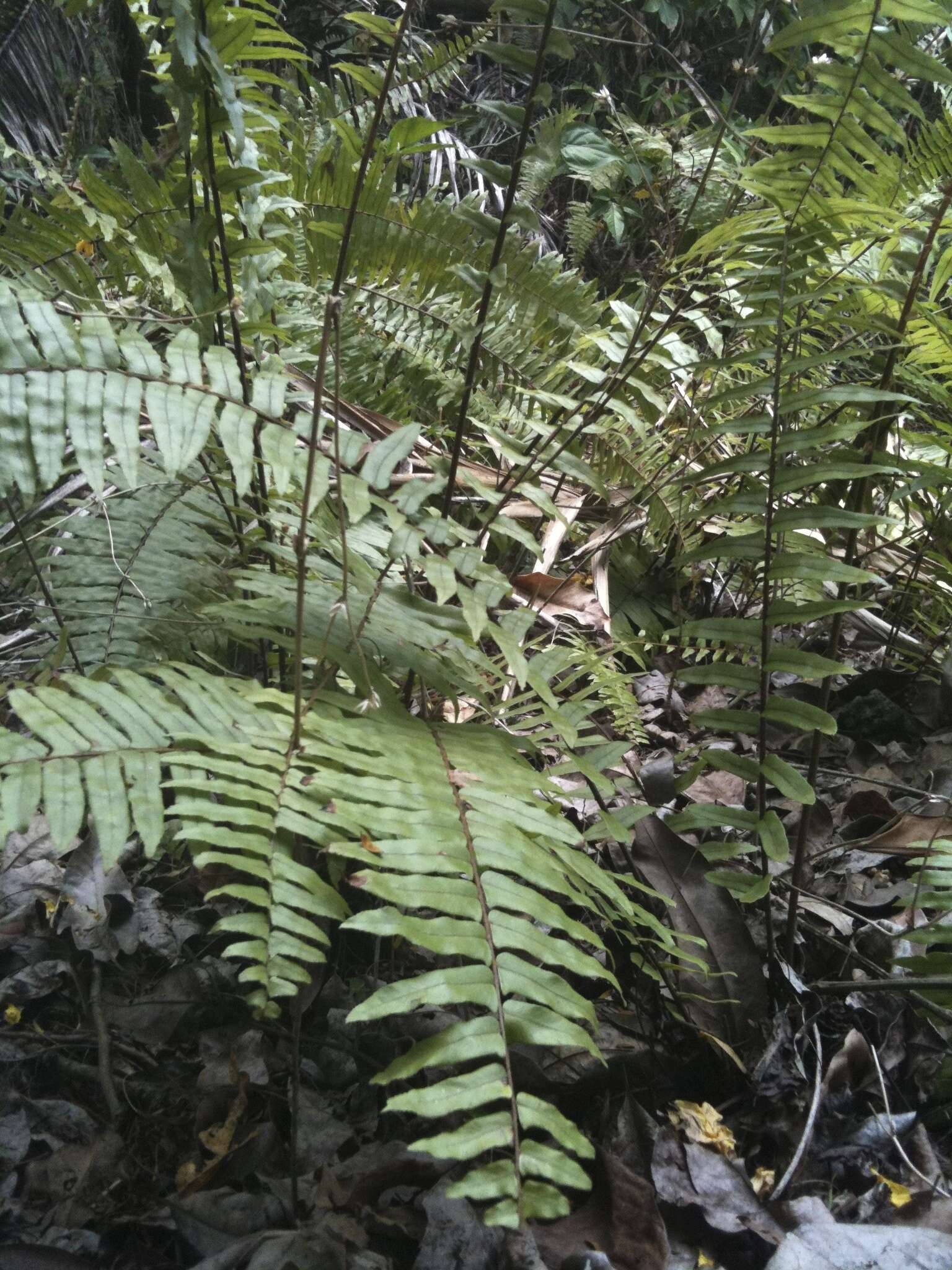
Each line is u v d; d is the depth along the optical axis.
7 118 3.92
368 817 1.21
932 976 1.61
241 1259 1.23
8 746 1.19
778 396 1.58
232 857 1.12
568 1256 1.26
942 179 1.89
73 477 2.24
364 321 2.74
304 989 1.57
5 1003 1.62
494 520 1.55
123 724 1.28
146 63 4.48
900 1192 1.39
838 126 1.61
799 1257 1.25
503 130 5.26
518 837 1.27
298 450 1.75
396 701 1.54
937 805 2.21
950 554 2.56
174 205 1.99
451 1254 1.25
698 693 2.75
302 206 2.41
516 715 1.77
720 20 5.91
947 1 1.72
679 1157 1.41
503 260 2.76
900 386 2.21
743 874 1.65
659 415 2.77
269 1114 1.44
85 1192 1.34
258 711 1.38
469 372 1.69
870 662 2.91
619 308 1.90
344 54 3.99
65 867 1.87
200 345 1.52
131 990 1.67
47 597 1.80
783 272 1.62
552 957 1.13
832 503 2.07
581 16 5.46
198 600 1.85
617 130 4.09
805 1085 1.56
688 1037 1.61
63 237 2.19
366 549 1.86
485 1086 0.99
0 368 1.31
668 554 2.86
